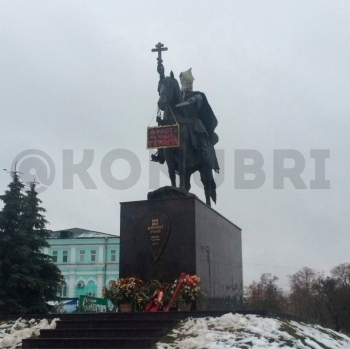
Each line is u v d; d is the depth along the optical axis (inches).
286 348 313.9
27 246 846.5
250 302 1812.3
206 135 513.3
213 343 322.3
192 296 411.8
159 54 513.0
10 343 387.2
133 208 467.5
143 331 358.3
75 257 1732.3
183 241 445.4
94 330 368.2
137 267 452.8
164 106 472.4
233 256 547.2
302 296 1802.4
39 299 837.8
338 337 430.0
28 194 887.7
